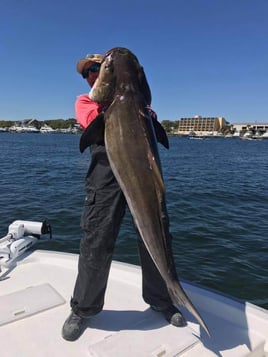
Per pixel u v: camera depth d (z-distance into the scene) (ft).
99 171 6.98
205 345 7.14
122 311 8.14
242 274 18.61
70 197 38.06
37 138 287.89
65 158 98.89
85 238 7.22
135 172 5.80
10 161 86.53
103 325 7.58
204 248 22.21
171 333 7.34
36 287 9.07
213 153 148.05
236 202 38.29
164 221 5.90
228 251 21.75
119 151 5.86
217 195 42.29
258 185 53.06
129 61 6.20
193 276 18.33
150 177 5.82
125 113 5.87
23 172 63.36
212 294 8.78
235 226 27.43
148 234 5.79
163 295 7.75
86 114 6.88
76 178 55.52
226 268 19.29
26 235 11.79
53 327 7.48
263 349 7.33
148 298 7.95
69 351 6.77
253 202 38.63
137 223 5.87
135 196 5.82
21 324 7.55
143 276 7.93
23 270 10.15
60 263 10.59
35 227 11.58
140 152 5.83
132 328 7.48
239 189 47.96
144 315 8.00
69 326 7.13
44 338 7.13
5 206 33.22
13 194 39.81
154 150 5.92
